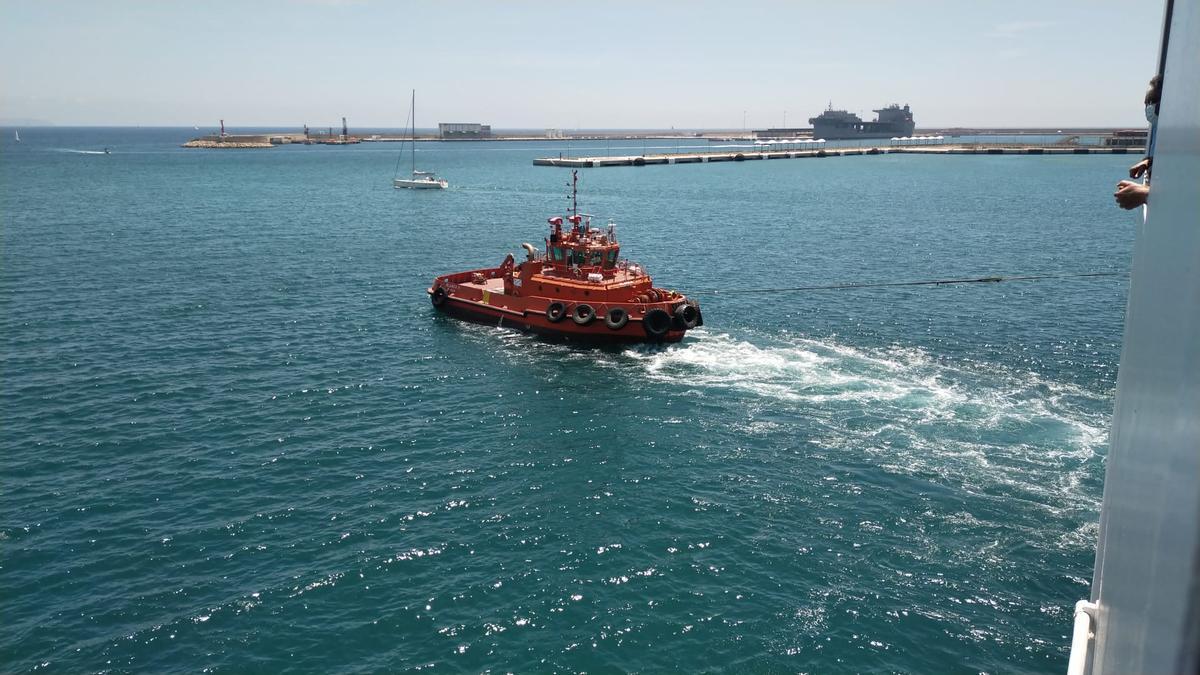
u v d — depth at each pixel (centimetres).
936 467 2920
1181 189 294
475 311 4972
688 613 2131
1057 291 5600
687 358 4222
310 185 15775
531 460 3012
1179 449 239
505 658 1970
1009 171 19625
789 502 2689
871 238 8612
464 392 3738
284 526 2536
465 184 16738
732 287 6050
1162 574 241
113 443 3119
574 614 2125
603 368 4075
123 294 5638
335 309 5316
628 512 2625
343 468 2938
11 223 9438
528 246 4828
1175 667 196
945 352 4244
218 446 3108
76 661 1958
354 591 2217
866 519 2581
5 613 2120
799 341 4500
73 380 3809
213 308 5284
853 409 3475
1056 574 2291
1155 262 346
